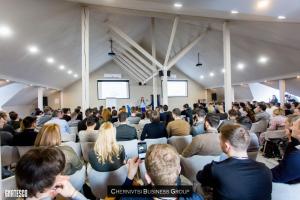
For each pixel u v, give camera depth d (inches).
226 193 55.3
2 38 211.6
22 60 289.7
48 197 38.5
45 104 630.5
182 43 452.4
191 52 496.1
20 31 215.5
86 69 231.8
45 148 40.6
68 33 283.3
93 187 89.4
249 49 357.4
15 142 129.7
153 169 41.1
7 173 94.1
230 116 175.6
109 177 87.7
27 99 549.6
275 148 188.7
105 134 88.7
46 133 82.5
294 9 158.7
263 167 56.9
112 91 662.5
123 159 92.8
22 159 37.5
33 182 36.0
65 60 395.5
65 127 173.2
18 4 174.2
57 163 38.7
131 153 122.3
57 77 486.6
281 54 324.2
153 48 404.5
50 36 262.8
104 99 656.4
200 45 436.1
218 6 158.1
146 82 645.3
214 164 59.2
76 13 242.8
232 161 57.1
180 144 140.8
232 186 54.6
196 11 199.2
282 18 182.2
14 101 486.3
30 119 132.6
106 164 87.1
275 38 274.8
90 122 147.9
